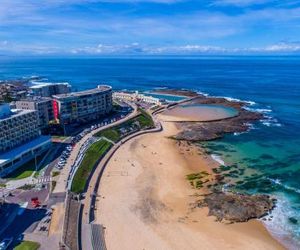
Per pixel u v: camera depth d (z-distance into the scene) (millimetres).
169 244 95500
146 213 111625
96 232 99688
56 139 180875
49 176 132625
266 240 97375
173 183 133625
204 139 185250
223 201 117500
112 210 113125
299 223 104875
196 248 93812
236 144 176875
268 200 117500
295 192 123625
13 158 142625
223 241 97000
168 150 171250
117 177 139375
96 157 157250
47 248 88375
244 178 136375
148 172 144125
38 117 175625
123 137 192500
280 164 149000
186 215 110562
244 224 105250
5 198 115625
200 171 144625
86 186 128875
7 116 155750
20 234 94938
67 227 98188
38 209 108375
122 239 97500
